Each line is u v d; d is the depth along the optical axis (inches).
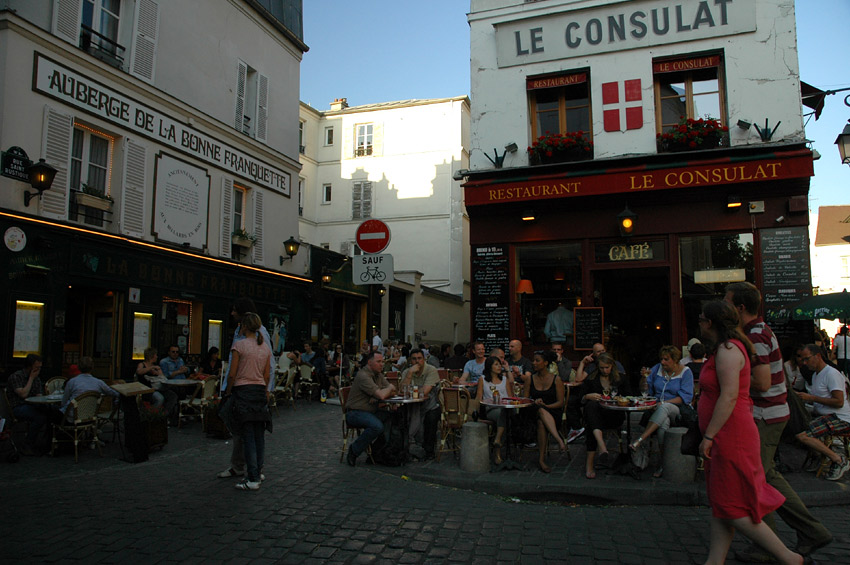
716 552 145.8
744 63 446.9
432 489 250.8
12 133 388.2
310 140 1162.6
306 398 598.9
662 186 442.3
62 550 170.7
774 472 166.1
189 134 548.1
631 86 467.8
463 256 1139.3
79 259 426.0
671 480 251.6
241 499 224.2
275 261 673.0
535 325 482.9
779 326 421.7
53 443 308.8
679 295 446.6
